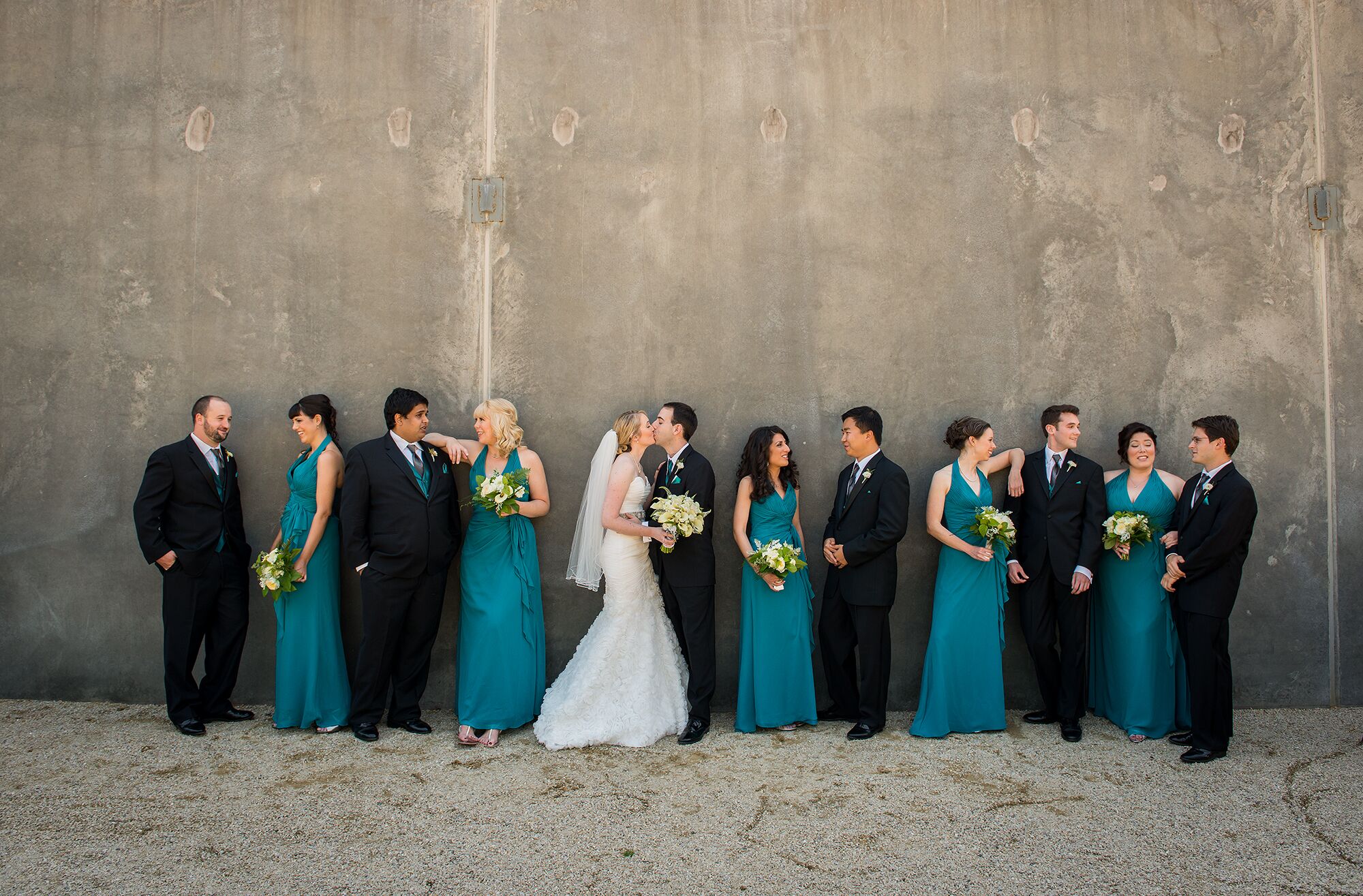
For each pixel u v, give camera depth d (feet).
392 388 16.24
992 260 16.37
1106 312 16.34
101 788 11.96
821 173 16.43
